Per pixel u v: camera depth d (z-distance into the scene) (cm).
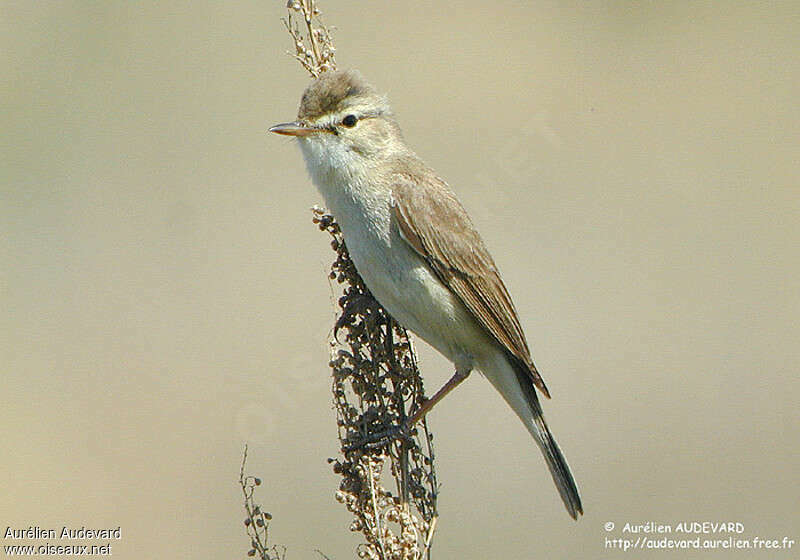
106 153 1745
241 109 1812
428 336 916
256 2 2000
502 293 923
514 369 938
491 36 2028
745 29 2161
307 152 895
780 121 1912
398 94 1862
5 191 1683
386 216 889
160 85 1850
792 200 1778
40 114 1781
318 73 905
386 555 798
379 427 828
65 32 1928
